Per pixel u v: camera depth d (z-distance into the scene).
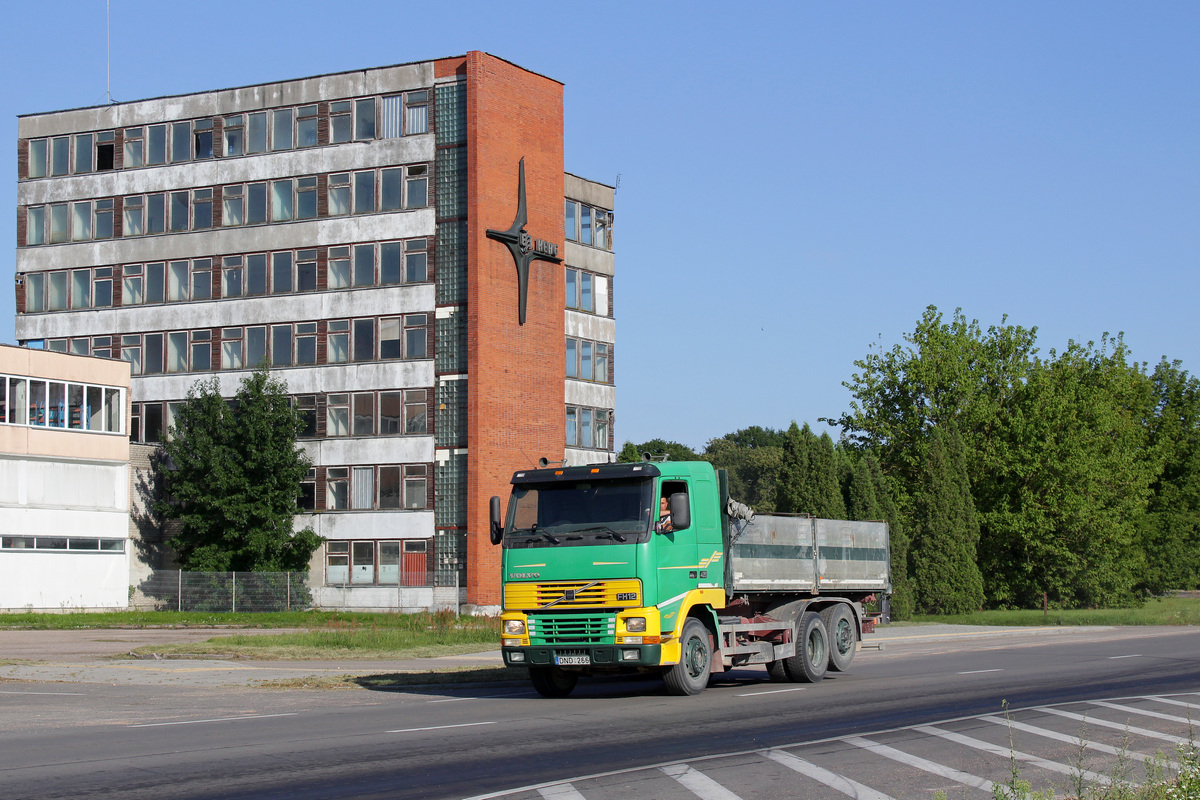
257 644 30.06
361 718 15.30
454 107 51.66
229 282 55.22
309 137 54.28
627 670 17.81
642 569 17.08
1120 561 62.12
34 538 47.50
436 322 51.31
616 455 58.34
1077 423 58.75
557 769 11.00
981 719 14.59
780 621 20.38
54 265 58.22
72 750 12.37
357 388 52.50
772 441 160.50
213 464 50.41
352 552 51.84
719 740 12.87
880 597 24.52
